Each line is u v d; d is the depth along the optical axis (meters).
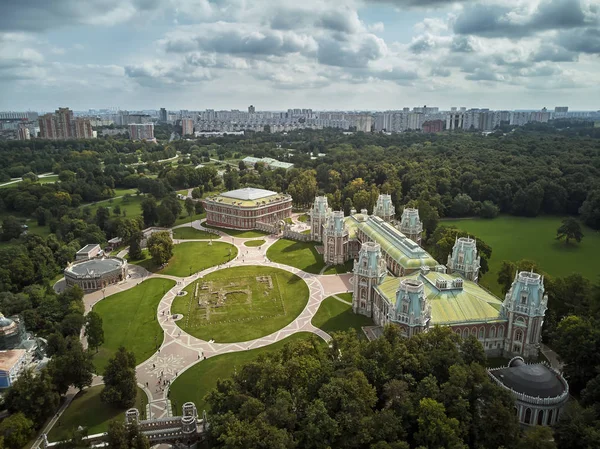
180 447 119.06
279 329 182.00
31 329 171.62
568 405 119.69
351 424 107.75
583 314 158.00
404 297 149.75
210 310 198.88
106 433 117.00
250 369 124.00
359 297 192.62
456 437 103.12
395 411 113.56
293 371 121.12
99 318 163.00
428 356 126.44
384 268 193.75
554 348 145.00
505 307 155.12
